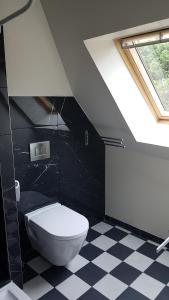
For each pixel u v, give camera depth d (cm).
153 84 216
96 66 185
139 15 138
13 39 183
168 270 206
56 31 192
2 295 161
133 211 263
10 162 161
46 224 192
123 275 201
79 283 193
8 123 156
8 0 171
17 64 190
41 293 184
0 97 150
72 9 164
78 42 179
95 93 214
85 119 254
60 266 212
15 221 171
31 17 188
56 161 234
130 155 254
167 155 217
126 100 212
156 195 239
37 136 214
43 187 227
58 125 229
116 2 140
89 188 272
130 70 204
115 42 181
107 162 280
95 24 160
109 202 288
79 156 254
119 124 229
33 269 210
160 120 237
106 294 183
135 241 248
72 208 259
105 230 269
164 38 160
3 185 159
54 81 218
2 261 177
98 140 271
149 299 178
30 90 203
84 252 230
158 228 243
